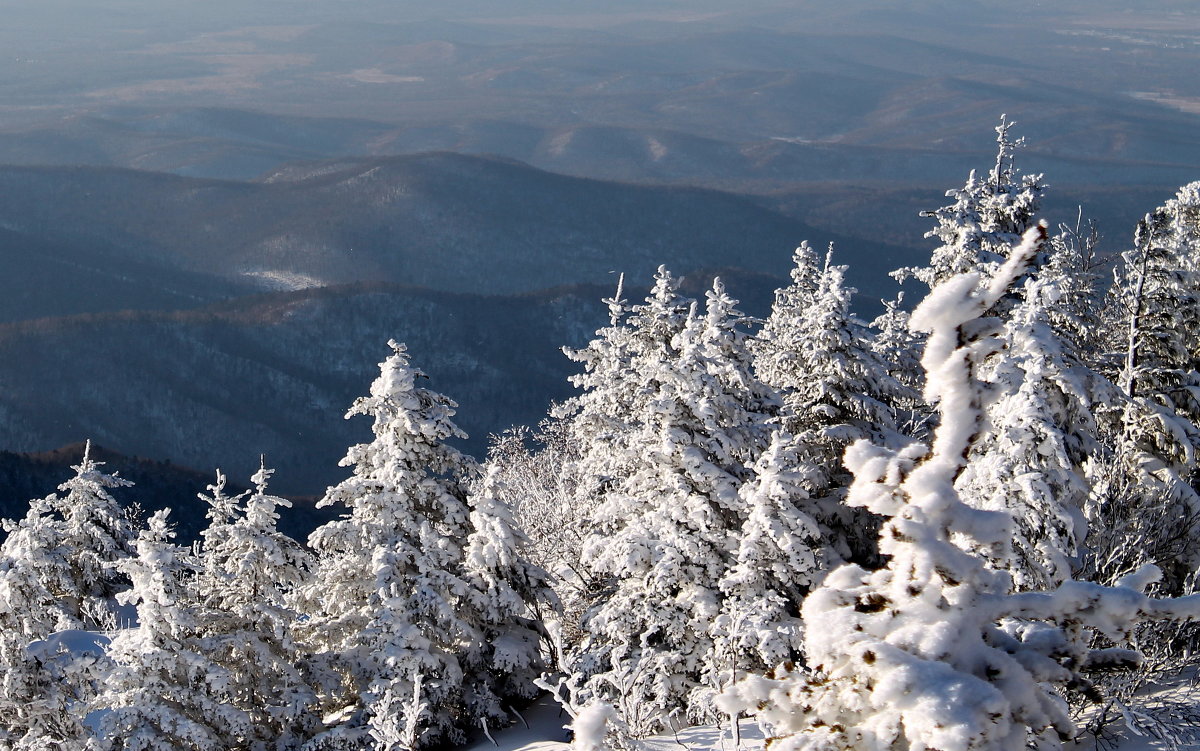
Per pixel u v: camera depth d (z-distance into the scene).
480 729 25.69
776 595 20.88
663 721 19.28
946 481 5.32
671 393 22.48
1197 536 18.30
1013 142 27.44
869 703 5.86
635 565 22.70
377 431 27.30
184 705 23.33
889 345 28.02
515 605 25.94
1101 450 19.06
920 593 5.51
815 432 23.62
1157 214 22.59
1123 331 24.55
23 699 23.44
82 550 40.62
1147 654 15.47
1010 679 5.37
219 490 25.73
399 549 26.23
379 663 25.30
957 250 27.27
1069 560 16.30
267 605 24.92
